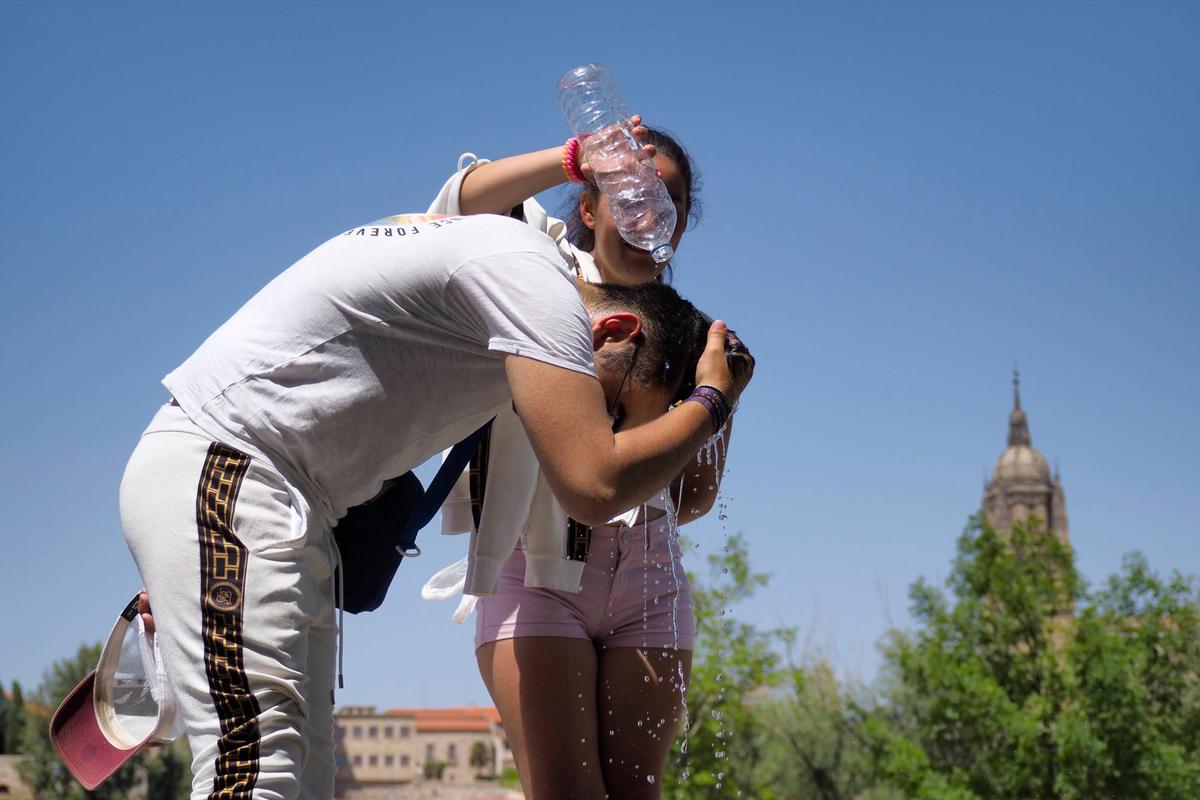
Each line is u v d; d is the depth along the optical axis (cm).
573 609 318
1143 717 2828
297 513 225
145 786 4719
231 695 214
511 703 316
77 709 262
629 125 312
